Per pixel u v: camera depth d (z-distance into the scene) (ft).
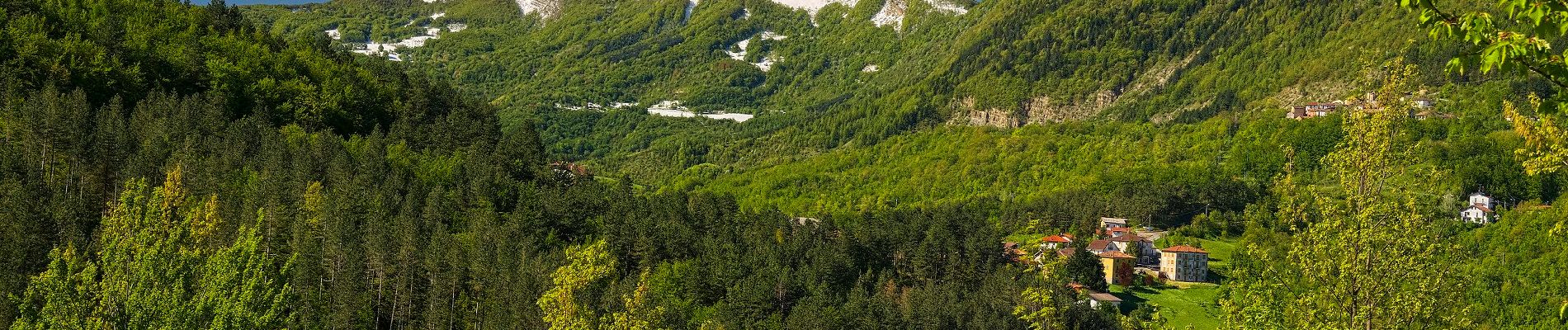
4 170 309.01
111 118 364.38
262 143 374.63
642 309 182.91
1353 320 111.75
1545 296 297.12
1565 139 79.61
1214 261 559.79
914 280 426.51
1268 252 127.24
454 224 359.05
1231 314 127.95
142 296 160.97
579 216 376.27
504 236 333.01
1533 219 339.36
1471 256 114.73
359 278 303.48
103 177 330.34
